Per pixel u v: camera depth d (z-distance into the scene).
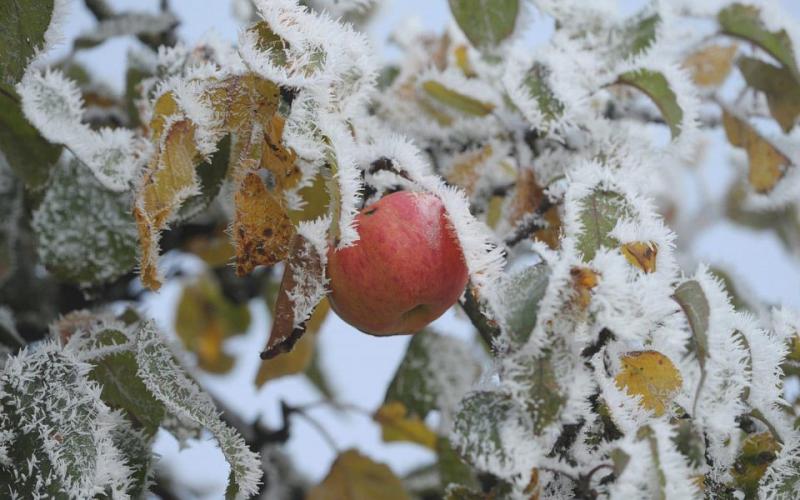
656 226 0.87
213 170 0.95
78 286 1.09
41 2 0.89
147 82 1.05
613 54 1.05
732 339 0.87
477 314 0.91
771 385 0.90
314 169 0.89
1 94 0.97
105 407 0.88
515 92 1.01
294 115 0.85
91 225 1.06
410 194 0.90
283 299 0.87
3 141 1.01
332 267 0.89
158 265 0.89
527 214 1.01
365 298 0.88
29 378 0.88
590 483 0.84
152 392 0.89
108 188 0.97
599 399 0.86
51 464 0.86
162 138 0.88
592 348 0.85
